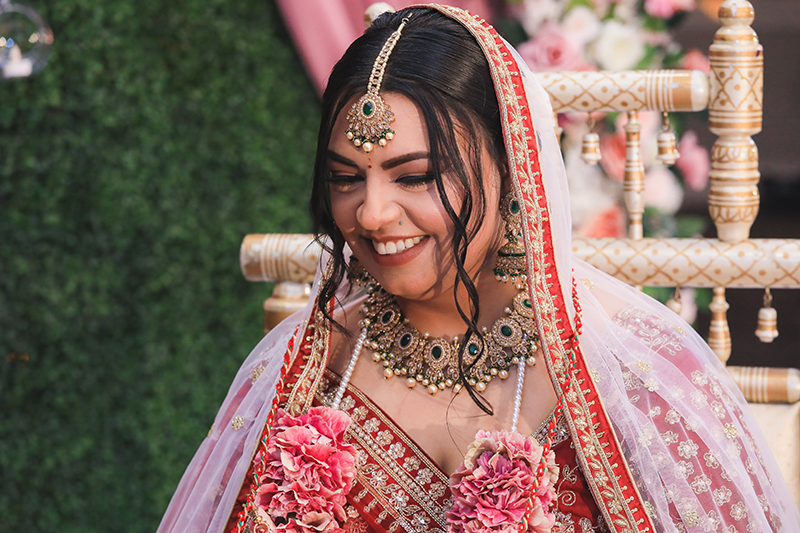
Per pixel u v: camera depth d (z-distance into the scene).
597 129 2.70
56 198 3.37
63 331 3.41
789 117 6.21
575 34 2.70
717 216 1.67
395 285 1.12
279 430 1.19
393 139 1.06
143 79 3.36
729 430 1.17
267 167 3.45
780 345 4.37
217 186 3.45
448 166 1.07
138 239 3.43
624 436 1.15
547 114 1.20
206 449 1.38
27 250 3.38
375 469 1.18
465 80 1.09
